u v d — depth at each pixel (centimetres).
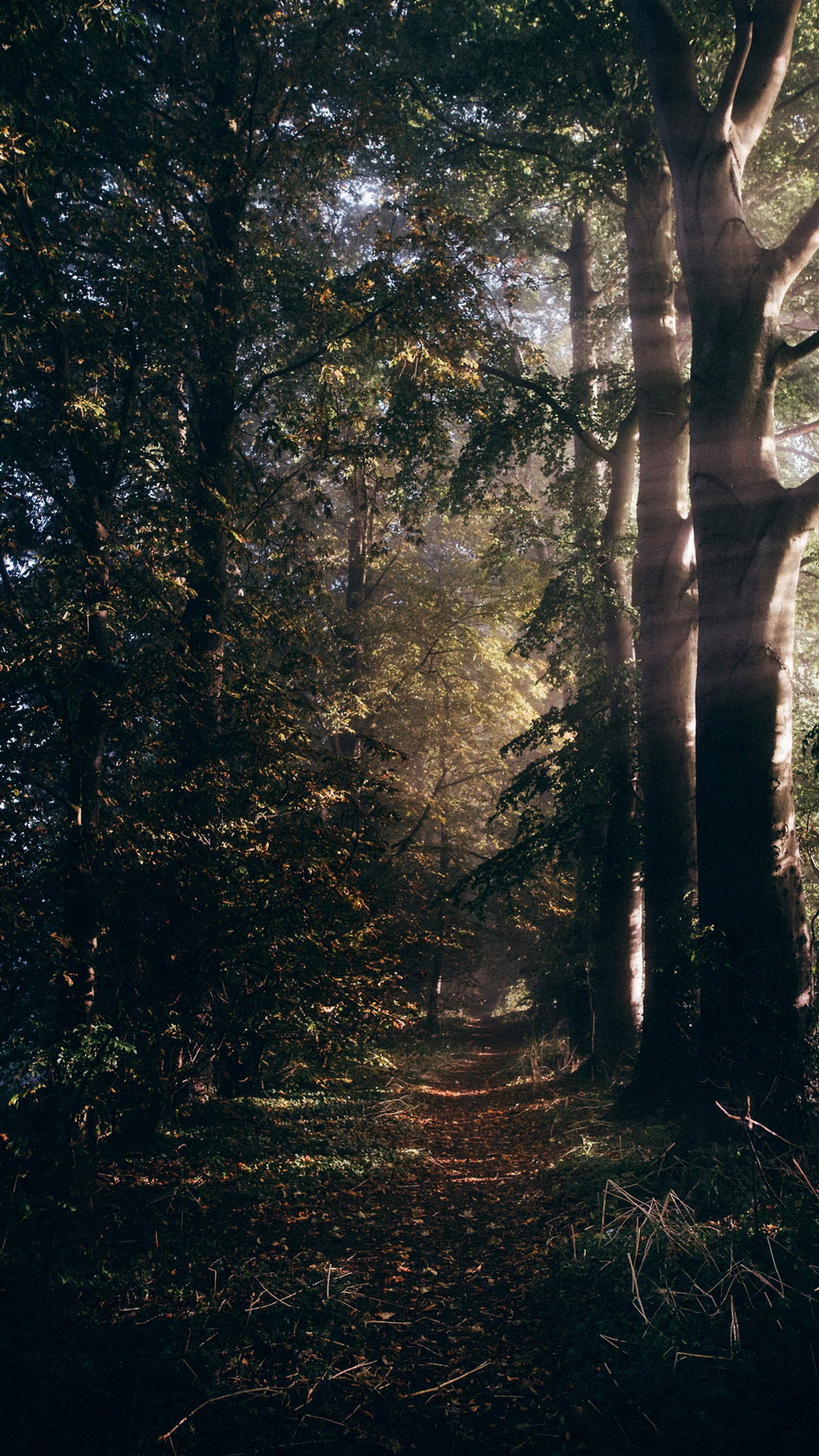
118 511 890
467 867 2584
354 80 1325
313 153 1298
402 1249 664
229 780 891
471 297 1186
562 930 1953
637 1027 1382
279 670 1031
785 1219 551
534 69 1266
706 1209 628
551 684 1692
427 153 1543
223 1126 993
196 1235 660
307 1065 1379
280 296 1322
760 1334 431
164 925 803
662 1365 422
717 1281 493
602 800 1355
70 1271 550
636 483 1552
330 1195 804
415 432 1330
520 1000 2856
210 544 1044
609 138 1277
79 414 845
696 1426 374
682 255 922
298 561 1382
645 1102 1042
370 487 2134
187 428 1214
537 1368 463
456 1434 406
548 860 1453
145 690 816
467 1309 548
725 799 830
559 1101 1262
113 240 1064
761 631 838
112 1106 757
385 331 1156
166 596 934
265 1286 553
